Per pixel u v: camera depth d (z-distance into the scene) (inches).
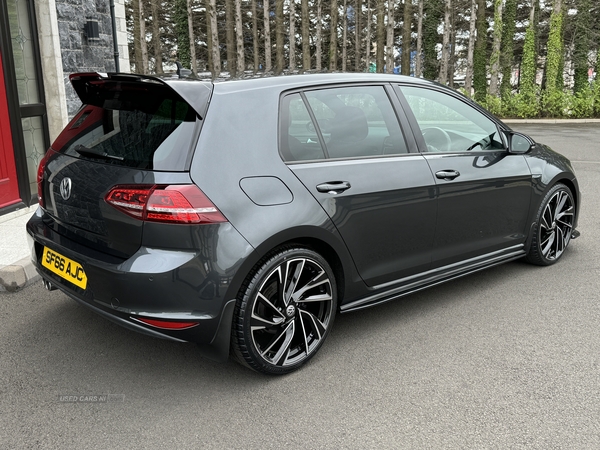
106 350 129.7
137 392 112.3
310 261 117.6
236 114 110.0
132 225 101.7
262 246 106.4
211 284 102.0
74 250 111.3
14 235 205.2
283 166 113.6
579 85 1476.4
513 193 164.1
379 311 153.2
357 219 124.1
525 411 105.5
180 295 100.7
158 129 107.3
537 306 155.4
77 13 289.9
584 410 105.7
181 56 1690.5
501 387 114.0
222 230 102.4
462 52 1939.0
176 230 99.6
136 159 105.3
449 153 147.5
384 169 130.3
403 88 143.1
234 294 105.4
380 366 123.0
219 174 104.0
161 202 99.0
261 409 106.7
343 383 116.0
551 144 572.4
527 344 133.0
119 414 104.6
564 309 153.3
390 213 130.7
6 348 129.4
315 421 102.8
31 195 251.1
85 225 111.3
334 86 128.9
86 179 110.9
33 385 114.0
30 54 262.1
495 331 140.0
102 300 105.9
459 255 152.3
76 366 122.1
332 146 124.0
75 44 289.3
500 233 163.9
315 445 95.7
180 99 107.8
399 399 109.9
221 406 107.7
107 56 320.5
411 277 141.9
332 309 124.8
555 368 121.6
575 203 191.9
